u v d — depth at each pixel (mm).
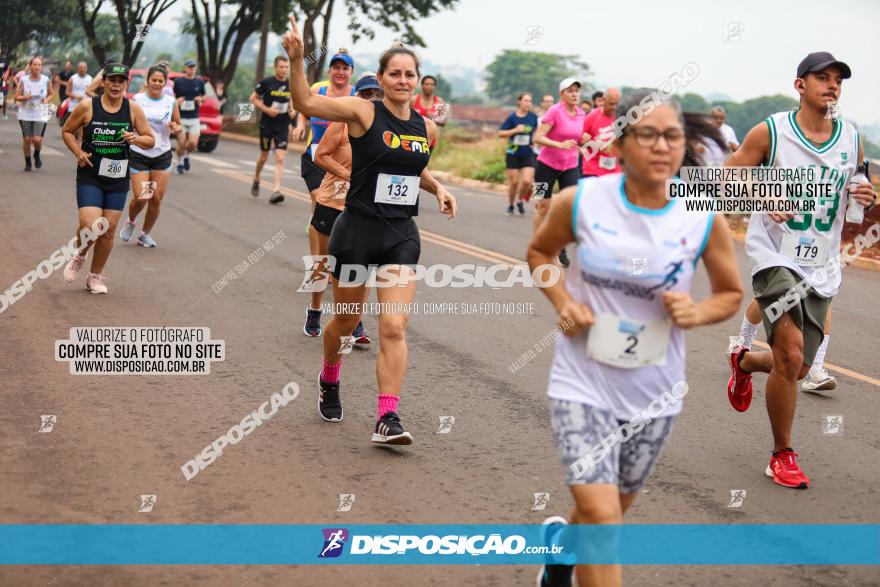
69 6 49562
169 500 4570
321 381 5828
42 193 14766
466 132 34562
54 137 25516
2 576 3766
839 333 9000
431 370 7047
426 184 5766
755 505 4828
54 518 4309
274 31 42031
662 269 3207
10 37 49938
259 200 16141
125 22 35844
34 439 5250
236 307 8578
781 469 5148
